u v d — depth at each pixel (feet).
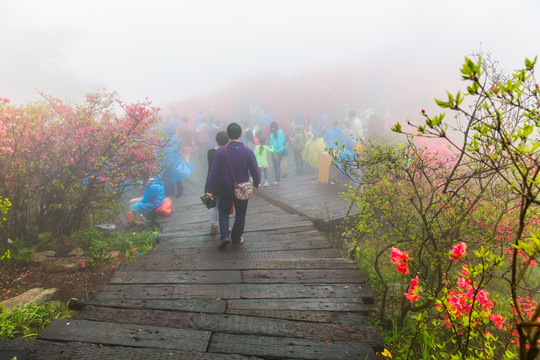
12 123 15.66
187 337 9.58
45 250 17.31
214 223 18.67
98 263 16.65
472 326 7.77
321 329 10.20
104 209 19.92
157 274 13.65
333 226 20.85
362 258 17.08
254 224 20.52
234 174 15.74
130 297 11.93
